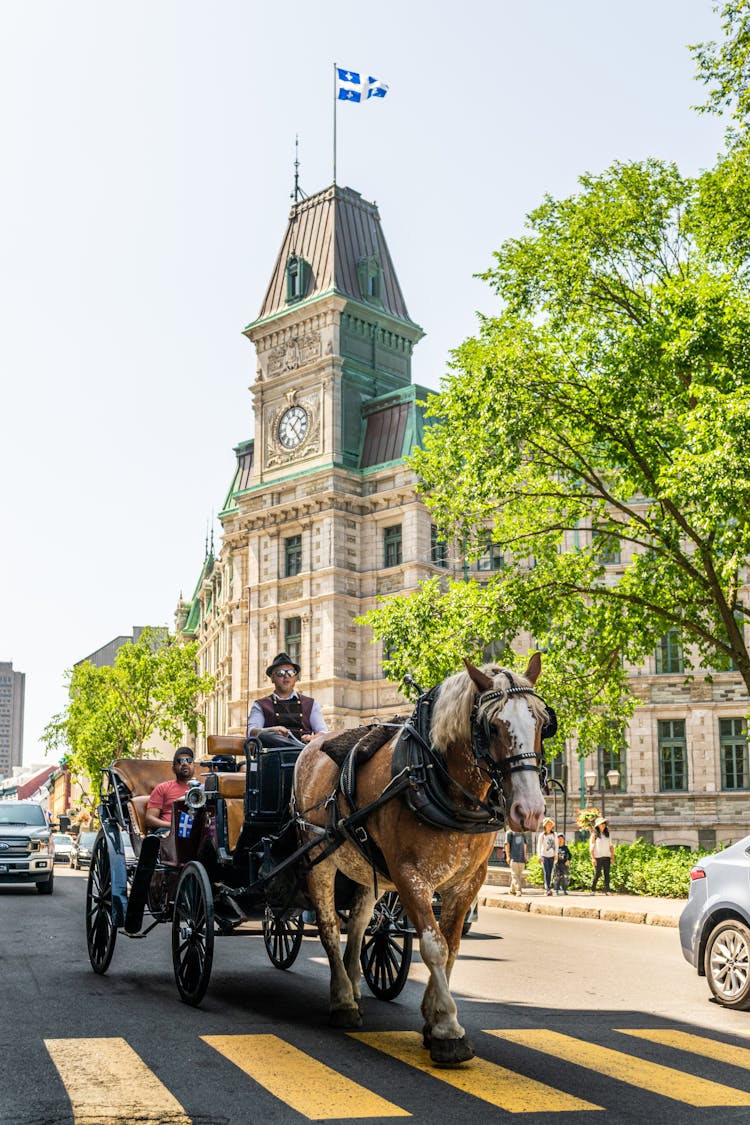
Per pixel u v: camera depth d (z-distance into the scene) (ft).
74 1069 22.68
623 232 80.48
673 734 156.97
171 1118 19.25
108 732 209.26
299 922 38.58
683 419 68.03
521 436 78.43
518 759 22.59
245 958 43.32
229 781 33.37
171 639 219.61
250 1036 26.35
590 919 76.64
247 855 31.19
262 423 203.51
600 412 78.33
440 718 24.77
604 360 76.64
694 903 37.22
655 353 74.08
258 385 203.62
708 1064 25.21
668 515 79.10
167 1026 27.45
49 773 614.34
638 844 102.94
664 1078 23.45
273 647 192.03
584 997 36.06
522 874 94.84
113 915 35.22
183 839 34.30
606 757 158.10
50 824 92.73
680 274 80.02
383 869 26.76
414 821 24.88
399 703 177.58
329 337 194.39
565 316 81.82
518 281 82.64
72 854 168.35
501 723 23.00
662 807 155.02
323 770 29.22
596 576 88.43
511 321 82.99
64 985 34.42
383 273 211.41
